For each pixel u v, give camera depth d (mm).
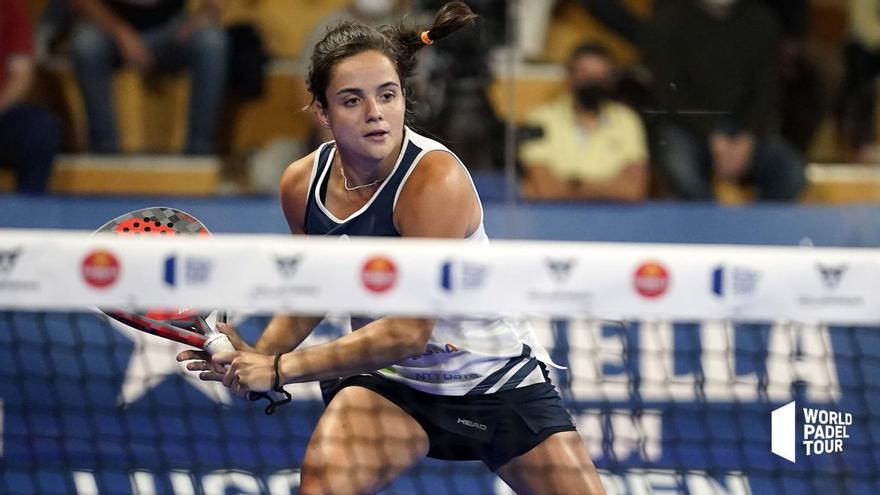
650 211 16922
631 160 17922
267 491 12891
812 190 18750
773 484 13055
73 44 18297
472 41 17000
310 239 7977
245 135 18859
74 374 13805
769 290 7812
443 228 8711
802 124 19281
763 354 14117
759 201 18344
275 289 7797
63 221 16297
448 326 9125
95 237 7801
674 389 13836
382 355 8602
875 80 19703
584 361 13828
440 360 9289
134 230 9477
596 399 13625
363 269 7789
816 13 19766
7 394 13578
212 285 7797
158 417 13562
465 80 17047
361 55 8531
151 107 18906
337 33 8812
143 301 7789
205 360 9344
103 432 13375
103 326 14211
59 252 7727
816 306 7820
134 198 16688
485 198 16953
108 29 18438
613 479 13070
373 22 18031
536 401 9516
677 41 17969
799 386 13930
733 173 18219
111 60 18453
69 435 13305
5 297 7727
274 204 16812
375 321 8773
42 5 18484
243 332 14086
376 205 8930
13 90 17844
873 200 18812
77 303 7762
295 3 18812
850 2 19859
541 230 16516
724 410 13781
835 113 19500
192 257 7766
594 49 17844
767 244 16719
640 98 18031
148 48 18625
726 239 16766
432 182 8711
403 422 9367
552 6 18812
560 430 9477
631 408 13617
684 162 18031
